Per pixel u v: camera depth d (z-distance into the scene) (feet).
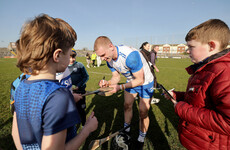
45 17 1.88
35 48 1.67
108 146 6.61
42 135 1.77
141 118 6.49
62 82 4.69
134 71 5.79
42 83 1.81
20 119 1.92
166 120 9.00
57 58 1.90
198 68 3.01
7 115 9.36
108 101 12.29
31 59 1.71
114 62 6.27
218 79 2.40
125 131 7.36
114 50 5.78
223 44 2.68
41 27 1.70
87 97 13.33
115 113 10.00
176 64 45.50
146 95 6.46
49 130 1.65
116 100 12.52
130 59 5.49
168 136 7.37
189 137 3.20
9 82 19.21
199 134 2.96
